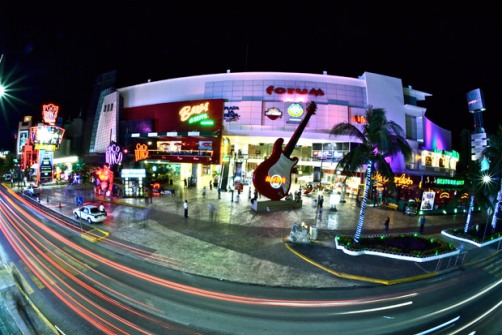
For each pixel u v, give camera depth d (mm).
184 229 23719
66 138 82625
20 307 8734
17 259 16219
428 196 34281
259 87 53438
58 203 34094
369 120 19703
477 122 66250
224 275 15242
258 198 39406
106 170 38750
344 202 40250
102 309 11352
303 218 29359
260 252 18953
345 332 10570
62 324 10195
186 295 12891
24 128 80812
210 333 10180
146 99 61469
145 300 12250
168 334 9969
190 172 62438
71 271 14891
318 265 17047
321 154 55000
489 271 17469
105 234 21484
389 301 13102
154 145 57594
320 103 52281
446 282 15516
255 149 66188
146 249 18688
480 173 26203
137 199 37625
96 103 70750
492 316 11961
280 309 12039
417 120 58719
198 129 53781
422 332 10664
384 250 19078
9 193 43406
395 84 55531
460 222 31109
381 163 19719
